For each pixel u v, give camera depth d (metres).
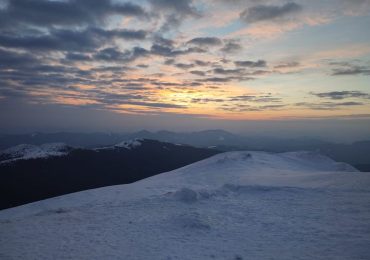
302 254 14.60
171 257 14.85
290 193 29.47
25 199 106.94
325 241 16.12
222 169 56.81
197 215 21.91
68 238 18.19
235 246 16.30
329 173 39.12
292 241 16.58
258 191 31.30
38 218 24.08
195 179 48.91
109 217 23.23
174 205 26.05
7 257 15.16
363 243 15.34
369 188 28.33
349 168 70.62
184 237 17.97
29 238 18.36
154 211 24.39
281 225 19.67
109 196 39.66
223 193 30.58
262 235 17.95
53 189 122.31
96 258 14.86
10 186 120.56
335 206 23.38
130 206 26.77
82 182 138.25
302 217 21.17
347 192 27.78
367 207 22.33
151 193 37.59
